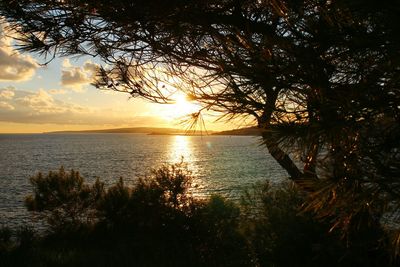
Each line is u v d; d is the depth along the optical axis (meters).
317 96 2.07
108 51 3.35
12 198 42.91
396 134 1.91
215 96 2.44
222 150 150.38
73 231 16.55
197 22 2.85
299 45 2.06
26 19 2.89
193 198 13.61
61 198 17.36
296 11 2.07
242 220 11.47
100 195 17.97
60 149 187.88
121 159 110.31
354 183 2.06
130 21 2.91
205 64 2.85
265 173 53.53
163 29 3.02
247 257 10.22
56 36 3.06
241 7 2.79
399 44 1.76
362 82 1.98
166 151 156.00
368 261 4.69
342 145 2.04
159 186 13.69
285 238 7.37
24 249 13.29
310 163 2.19
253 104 2.23
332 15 1.93
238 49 2.52
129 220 15.08
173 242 12.34
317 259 6.08
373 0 1.66
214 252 11.52
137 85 3.29
